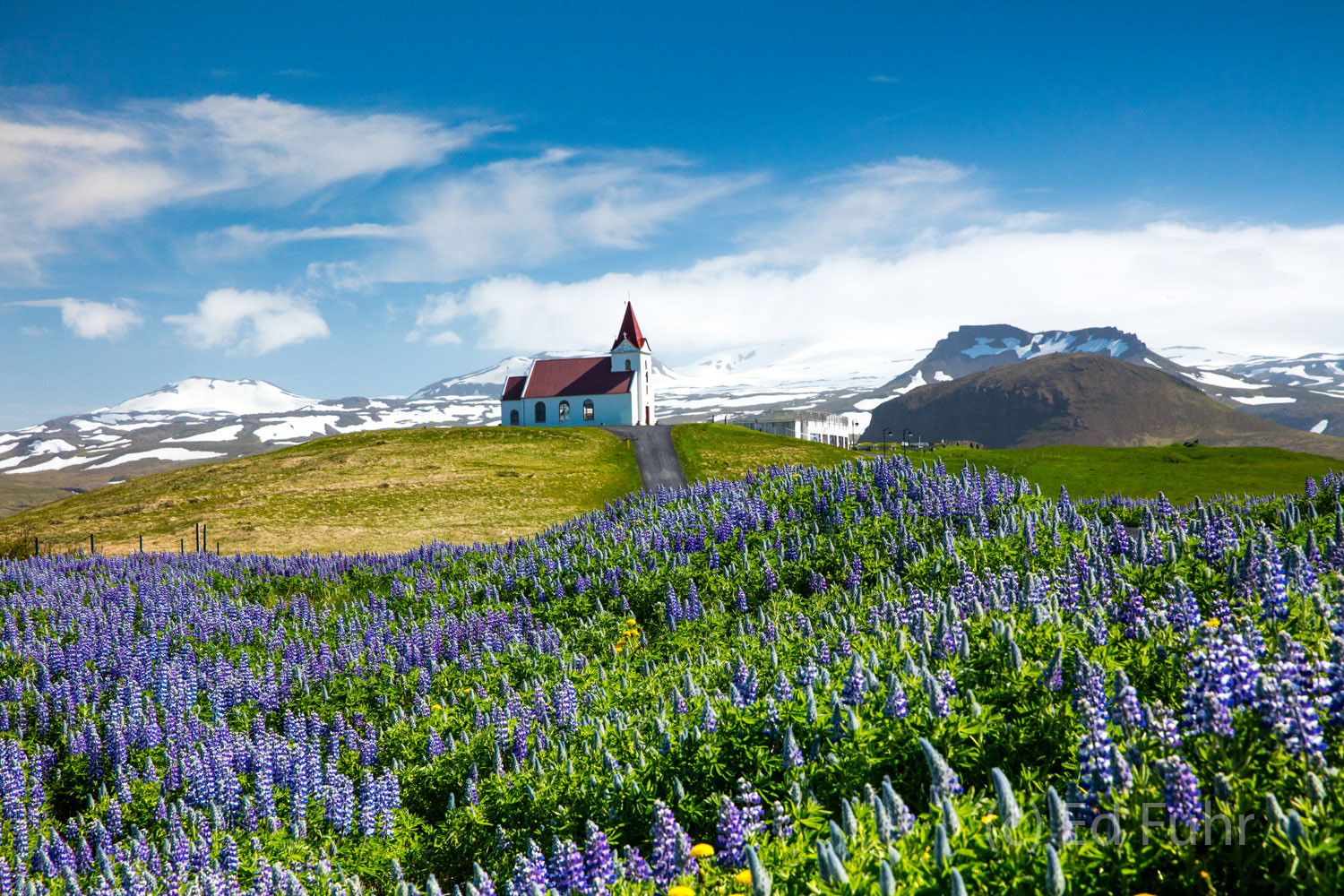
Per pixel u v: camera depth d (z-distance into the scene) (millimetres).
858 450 161375
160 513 92875
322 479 107938
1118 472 78562
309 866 15078
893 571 29391
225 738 21656
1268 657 9656
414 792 17375
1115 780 7281
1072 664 11352
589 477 107875
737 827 8586
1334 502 28891
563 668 23047
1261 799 6770
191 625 40938
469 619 32844
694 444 126625
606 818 11508
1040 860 6527
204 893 13250
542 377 171125
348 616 40719
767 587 31141
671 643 25922
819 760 10445
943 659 13531
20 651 36781
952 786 7922
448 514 90312
